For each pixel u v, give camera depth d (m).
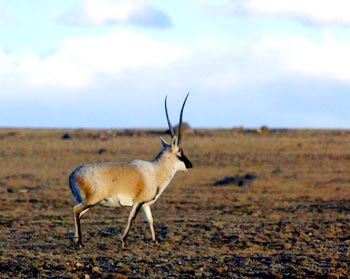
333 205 102.31
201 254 58.00
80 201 60.09
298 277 48.72
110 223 81.31
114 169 60.16
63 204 106.81
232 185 139.88
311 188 133.12
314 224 77.56
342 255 57.34
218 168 176.75
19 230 75.25
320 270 50.94
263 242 65.00
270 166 180.25
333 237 68.25
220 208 100.31
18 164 189.50
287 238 67.50
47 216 89.88
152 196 61.78
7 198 115.62
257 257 56.34
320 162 189.00
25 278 48.88
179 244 63.84
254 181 142.25
